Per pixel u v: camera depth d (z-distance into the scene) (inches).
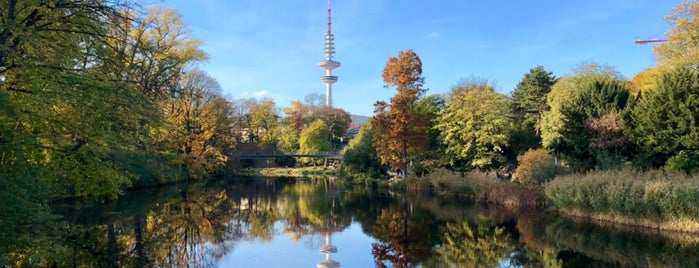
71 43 438.3
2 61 406.3
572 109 1075.9
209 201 1133.1
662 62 1173.7
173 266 524.7
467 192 1168.8
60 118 450.3
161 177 1467.8
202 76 1659.7
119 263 530.9
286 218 877.2
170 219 847.7
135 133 537.3
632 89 1637.6
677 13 1119.6
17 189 342.6
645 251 567.2
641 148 928.3
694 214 655.8
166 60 979.3
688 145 837.8
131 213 898.7
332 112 3435.0
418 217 877.2
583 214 831.1
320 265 531.8
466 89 1590.8
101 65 483.5
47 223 386.9
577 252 574.2
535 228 744.3
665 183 694.5
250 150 2586.1
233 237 693.9
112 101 452.1
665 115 889.5
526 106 1889.8
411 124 1334.9
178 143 1583.4
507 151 1513.3
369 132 1669.5
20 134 379.6
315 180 1972.2
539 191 968.3
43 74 386.9
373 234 715.4
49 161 480.7
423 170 1450.5
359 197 1224.8
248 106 3112.7
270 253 590.6
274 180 1964.8
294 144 3198.8
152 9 962.1
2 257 354.0
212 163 1724.9
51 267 501.0
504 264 526.9
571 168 1023.6
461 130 1400.1
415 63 1330.0
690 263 510.3
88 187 514.3
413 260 550.0
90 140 482.3
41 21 450.3
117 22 461.1
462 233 714.8
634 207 722.2
